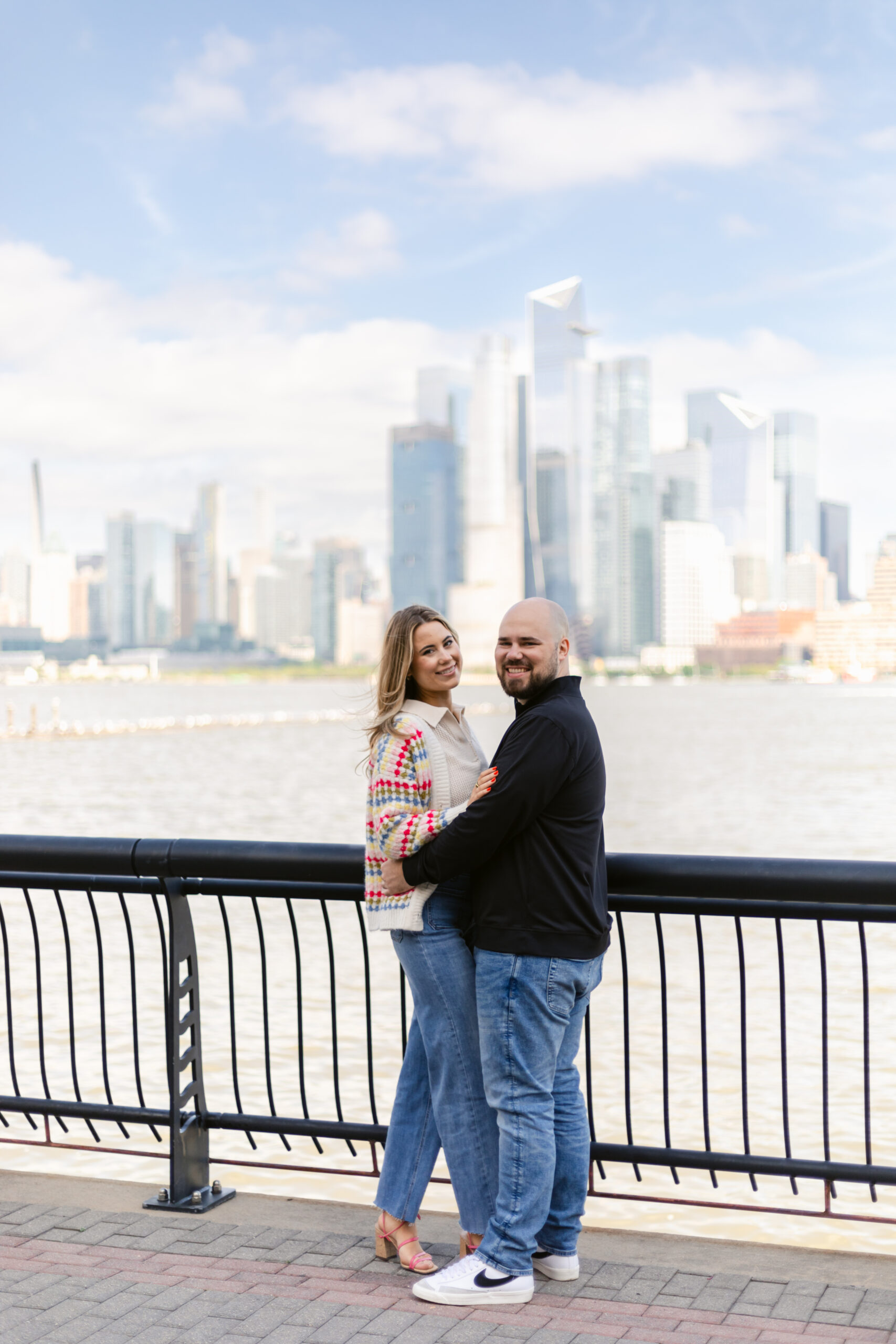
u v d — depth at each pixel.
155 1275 3.65
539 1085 3.55
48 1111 4.57
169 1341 3.21
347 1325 3.31
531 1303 3.49
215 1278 3.64
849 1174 3.81
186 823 39.75
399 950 3.71
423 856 3.48
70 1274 3.65
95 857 4.25
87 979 14.80
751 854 32.00
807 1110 10.42
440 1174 8.61
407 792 3.58
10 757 79.94
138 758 79.31
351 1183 8.69
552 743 3.40
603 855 3.68
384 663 3.69
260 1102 10.47
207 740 103.31
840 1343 3.18
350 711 3.73
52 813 43.34
